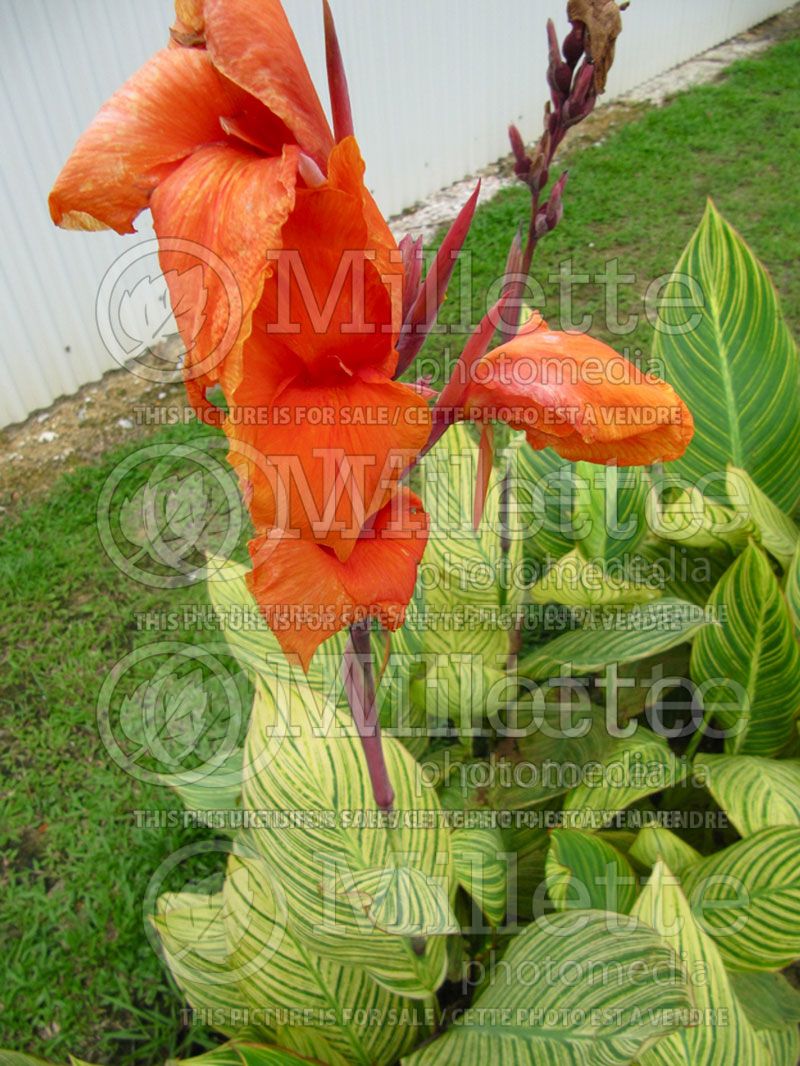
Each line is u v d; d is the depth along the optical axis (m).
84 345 4.58
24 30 3.83
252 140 0.80
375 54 5.29
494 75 6.09
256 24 0.74
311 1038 1.76
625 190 5.68
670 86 7.18
